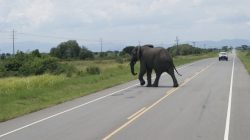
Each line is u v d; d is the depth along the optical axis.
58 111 19.47
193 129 14.25
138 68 54.84
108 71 49.28
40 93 26.19
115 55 137.25
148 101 22.30
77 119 16.88
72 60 108.31
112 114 18.00
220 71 48.50
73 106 21.11
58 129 14.70
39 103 22.84
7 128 15.26
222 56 87.94
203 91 27.00
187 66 62.09
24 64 55.56
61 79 35.47
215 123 15.41
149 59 31.44
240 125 14.97
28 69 54.69
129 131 14.02
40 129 14.81
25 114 18.95
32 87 29.86
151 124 15.34
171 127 14.67
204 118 16.59
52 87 29.80
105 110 19.31
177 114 17.70
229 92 26.25
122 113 18.23
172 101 22.12
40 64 55.22
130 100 22.95
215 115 17.33
